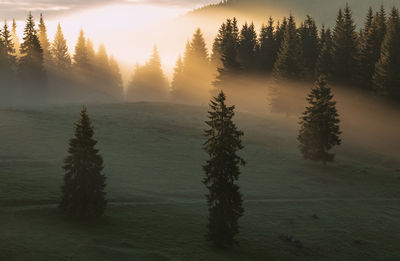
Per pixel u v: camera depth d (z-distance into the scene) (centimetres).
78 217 2906
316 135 5381
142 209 3328
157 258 2516
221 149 2664
